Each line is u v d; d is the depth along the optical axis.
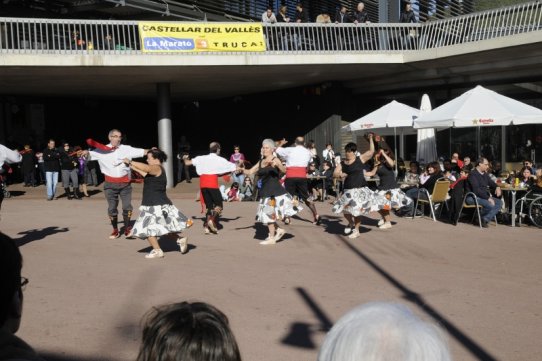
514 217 11.07
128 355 4.48
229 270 7.40
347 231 10.21
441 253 8.41
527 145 20.34
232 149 27.06
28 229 11.16
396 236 9.97
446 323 5.19
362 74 20.80
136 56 17.03
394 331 1.35
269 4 24.06
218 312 1.69
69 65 16.55
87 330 5.07
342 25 18.98
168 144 20.61
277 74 20.09
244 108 26.31
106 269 7.51
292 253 8.52
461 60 18.20
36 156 21.80
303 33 18.88
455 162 15.58
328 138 22.56
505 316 5.39
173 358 1.55
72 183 17.55
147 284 6.70
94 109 26.47
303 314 5.48
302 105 23.59
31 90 22.00
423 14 23.70
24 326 5.19
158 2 21.42
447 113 13.19
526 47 16.33
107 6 20.92
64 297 6.16
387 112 16.22
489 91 13.46
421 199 12.23
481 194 11.01
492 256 8.16
